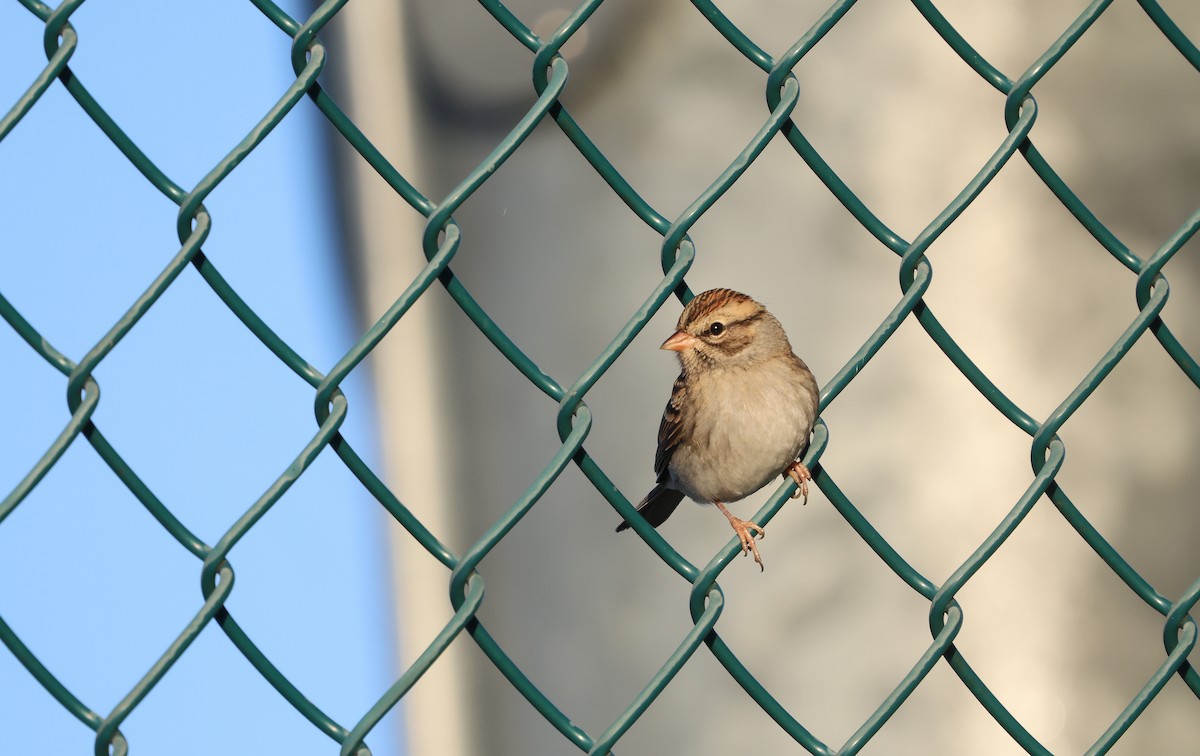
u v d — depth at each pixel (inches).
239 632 173.8
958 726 448.8
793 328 447.8
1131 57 445.1
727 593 463.8
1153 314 204.7
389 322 175.2
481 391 522.0
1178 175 446.6
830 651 455.2
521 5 483.5
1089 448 450.0
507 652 503.2
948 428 449.7
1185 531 449.1
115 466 172.7
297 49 172.2
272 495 172.9
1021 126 199.3
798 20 444.1
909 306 201.6
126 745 171.5
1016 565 451.2
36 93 169.8
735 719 463.5
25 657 170.4
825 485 207.8
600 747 184.7
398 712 537.3
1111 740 206.1
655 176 465.4
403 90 528.7
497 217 502.0
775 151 452.8
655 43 460.1
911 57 441.7
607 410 478.3
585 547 491.5
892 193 444.8
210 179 172.2
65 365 171.3
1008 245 446.9
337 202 554.6
